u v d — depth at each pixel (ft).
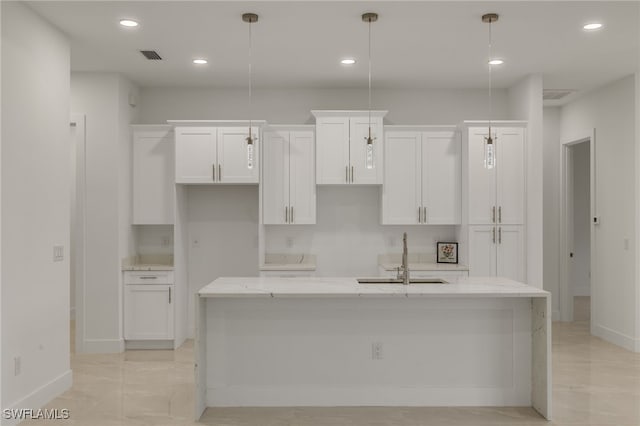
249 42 14.39
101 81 17.25
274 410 12.07
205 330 12.23
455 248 18.92
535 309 12.08
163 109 19.33
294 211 18.24
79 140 17.19
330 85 19.08
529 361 12.31
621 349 17.72
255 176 17.83
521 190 17.89
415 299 12.25
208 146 17.78
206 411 12.01
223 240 19.34
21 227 11.43
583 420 11.39
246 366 12.35
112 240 17.24
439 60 16.24
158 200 18.19
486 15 12.57
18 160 11.34
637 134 17.34
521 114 18.48
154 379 14.42
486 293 11.44
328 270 19.38
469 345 12.34
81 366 15.69
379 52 15.42
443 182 18.47
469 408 12.16
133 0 11.65
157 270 17.56
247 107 19.39
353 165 18.12
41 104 12.40
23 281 11.50
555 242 22.63
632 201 17.58
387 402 12.32
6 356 10.82
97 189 17.22
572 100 21.47
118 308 17.30
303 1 11.79
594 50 15.29
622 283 18.12
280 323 12.35
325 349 12.34
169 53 15.43
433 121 19.62
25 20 11.73
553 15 12.67
